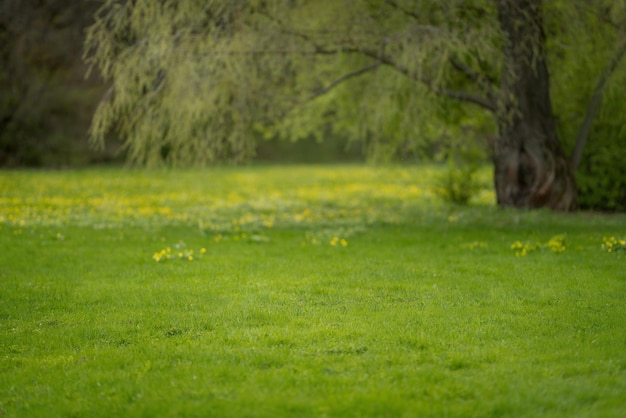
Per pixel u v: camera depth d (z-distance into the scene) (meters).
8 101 36.22
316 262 10.77
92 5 32.84
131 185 27.39
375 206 20.02
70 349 6.59
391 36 15.04
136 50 14.47
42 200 20.95
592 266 9.96
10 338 6.92
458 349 6.31
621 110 16.81
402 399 5.11
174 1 14.73
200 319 7.45
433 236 13.52
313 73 17.73
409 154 19.11
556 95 17.33
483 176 29.47
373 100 16.33
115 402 5.23
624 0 14.34
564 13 14.88
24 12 34.47
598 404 5.04
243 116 16.19
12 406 5.25
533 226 14.31
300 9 15.57
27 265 10.73
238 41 14.80
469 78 17.47
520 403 5.05
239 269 10.24
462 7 14.97
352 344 6.45
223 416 4.92
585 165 18.19
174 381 5.57
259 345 6.50
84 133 38.22
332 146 50.94
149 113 15.15
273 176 33.62
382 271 9.91
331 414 4.93
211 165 17.08
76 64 36.59
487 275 9.58
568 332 6.82
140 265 10.65
